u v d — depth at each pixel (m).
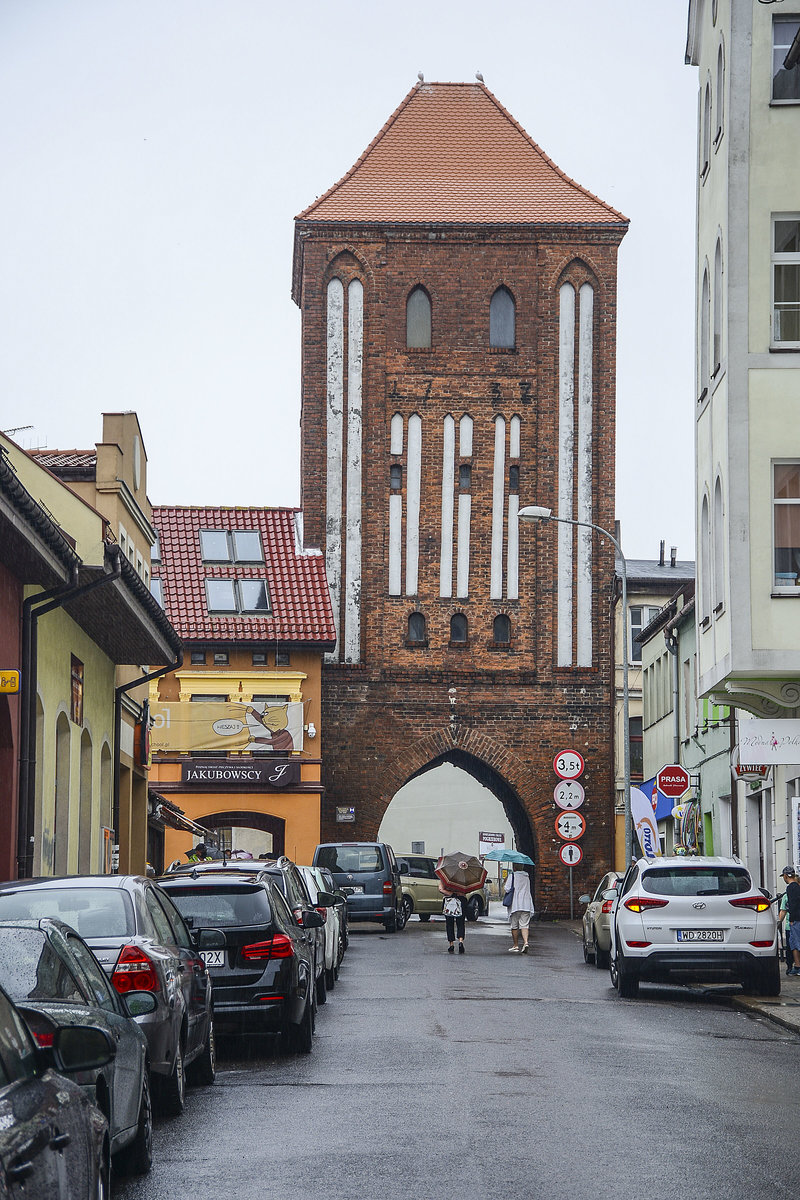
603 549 85.25
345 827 84.06
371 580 84.94
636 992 37.12
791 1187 14.99
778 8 44.34
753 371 43.34
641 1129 18.27
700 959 36.25
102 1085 13.93
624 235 86.06
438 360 85.56
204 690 83.31
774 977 36.44
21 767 35.75
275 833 83.38
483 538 85.19
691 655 73.12
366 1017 32.25
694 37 50.97
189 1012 20.53
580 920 83.62
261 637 82.75
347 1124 18.77
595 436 85.50
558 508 85.31
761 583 42.72
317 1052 26.34
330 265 85.69
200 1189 15.11
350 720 84.50
